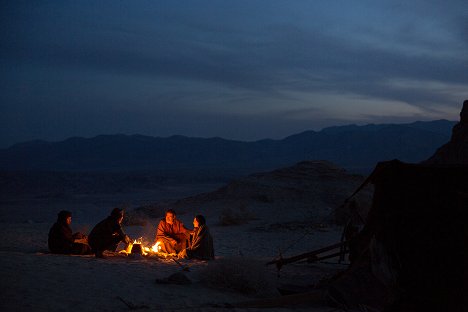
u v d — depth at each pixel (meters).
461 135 22.44
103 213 40.66
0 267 8.54
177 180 110.44
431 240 6.82
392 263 7.07
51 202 60.00
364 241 8.29
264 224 24.38
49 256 10.87
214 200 34.53
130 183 99.75
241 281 8.67
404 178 7.39
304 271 11.31
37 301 6.66
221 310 7.13
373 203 7.80
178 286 8.55
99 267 9.73
